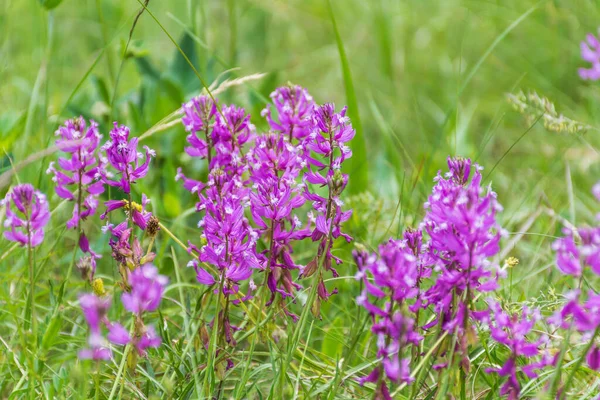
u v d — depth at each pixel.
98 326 2.48
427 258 3.11
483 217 2.73
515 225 5.32
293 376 3.49
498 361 3.47
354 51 8.39
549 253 4.59
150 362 3.40
